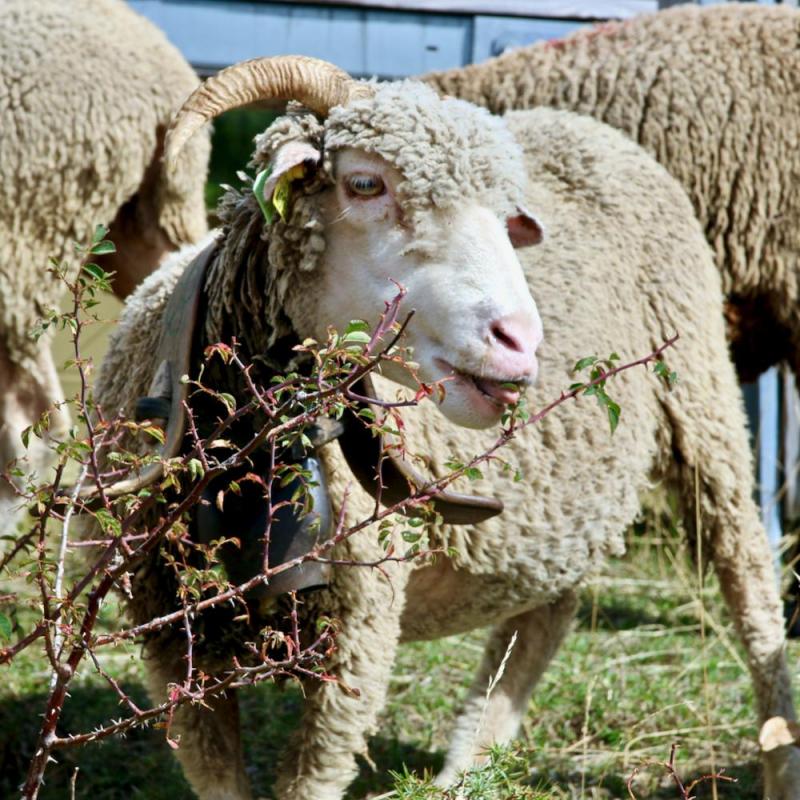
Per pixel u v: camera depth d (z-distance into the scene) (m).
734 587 3.98
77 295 2.38
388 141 2.60
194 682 2.62
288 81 2.76
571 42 5.13
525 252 3.64
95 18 4.91
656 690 4.50
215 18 6.14
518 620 4.09
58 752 4.04
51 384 4.86
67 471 5.30
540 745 4.14
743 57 4.92
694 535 4.04
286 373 2.85
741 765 4.05
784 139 4.86
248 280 2.85
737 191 4.88
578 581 3.77
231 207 2.89
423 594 3.45
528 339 2.56
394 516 3.02
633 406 3.72
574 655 4.89
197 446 2.37
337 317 2.72
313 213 2.69
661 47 4.96
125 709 4.27
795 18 5.04
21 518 4.81
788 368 5.44
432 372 2.61
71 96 4.72
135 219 5.08
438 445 3.23
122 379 3.20
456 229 2.60
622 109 4.91
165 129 4.97
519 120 4.11
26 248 4.75
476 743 3.88
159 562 2.92
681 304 3.89
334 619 2.64
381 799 3.35
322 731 3.03
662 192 4.03
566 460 3.52
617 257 3.79
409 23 6.21
